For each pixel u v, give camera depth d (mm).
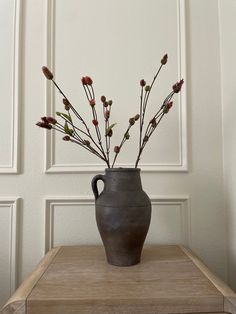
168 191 1113
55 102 1126
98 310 571
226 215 1096
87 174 1104
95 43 1148
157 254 915
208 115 1142
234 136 1013
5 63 1132
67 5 1155
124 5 1161
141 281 678
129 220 752
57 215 1099
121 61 1146
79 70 1140
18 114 1110
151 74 1145
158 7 1164
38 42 1146
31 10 1154
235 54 1003
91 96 1027
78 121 1119
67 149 1113
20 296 592
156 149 1120
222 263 1094
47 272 745
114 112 1128
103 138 1116
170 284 657
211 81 1152
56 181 1103
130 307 571
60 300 575
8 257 1075
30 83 1133
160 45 1153
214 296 586
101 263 821
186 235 1097
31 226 1091
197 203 1114
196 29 1167
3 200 1083
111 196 774
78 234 1094
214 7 1169
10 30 1143
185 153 1112
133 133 1118
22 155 1109
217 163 1128
